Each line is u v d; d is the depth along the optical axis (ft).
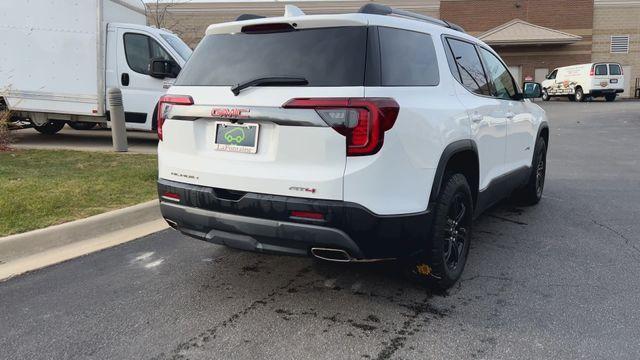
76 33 32.48
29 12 32.45
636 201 22.75
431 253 12.20
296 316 11.84
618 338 10.80
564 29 121.29
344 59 10.91
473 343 10.62
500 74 17.97
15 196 19.04
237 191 11.37
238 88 11.37
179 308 12.23
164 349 10.39
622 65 121.80
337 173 10.41
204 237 12.07
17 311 11.98
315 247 10.77
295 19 11.49
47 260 15.08
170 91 12.90
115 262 15.10
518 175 18.93
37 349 10.38
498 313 11.98
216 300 12.68
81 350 10.35
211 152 11.91
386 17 11.91
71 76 32.91
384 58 11.19
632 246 16.71
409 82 11.80
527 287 13.46
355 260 10.89
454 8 122.11
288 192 10.76
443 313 11.98
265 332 11.10
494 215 20.66
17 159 27.09
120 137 30.58
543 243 17.08
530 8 120.88
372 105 10.38
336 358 10.05
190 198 11.98
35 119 34.58
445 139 12.22
